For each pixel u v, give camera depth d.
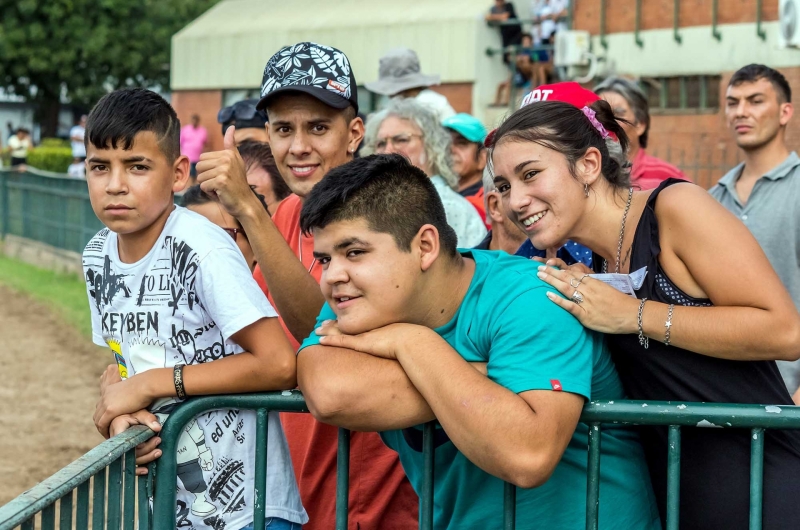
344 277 2.15
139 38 29.94
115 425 2.28
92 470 1.98
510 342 2.12
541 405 2.03
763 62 8.98
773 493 2.15
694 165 9.13
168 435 2.31
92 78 30.06
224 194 2.59
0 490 5.59
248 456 2.42
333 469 3.03
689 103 9.61
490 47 13.36
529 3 14.73
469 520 2.31
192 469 2.37
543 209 2.23
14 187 15.80
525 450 1.99
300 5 15.58
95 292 2.48
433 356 2.11
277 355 2.29
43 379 8.46
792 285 4.09
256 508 2.34
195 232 2.34
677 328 2.10
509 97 12.91
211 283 2.28
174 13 30.14
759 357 2.09
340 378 2.15
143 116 2.28
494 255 2.36
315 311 2.73
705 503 2.21
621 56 9.95
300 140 3.13
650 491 2.37
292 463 2.81
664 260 2.20
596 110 2.53
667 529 2.12
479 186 5.20
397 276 2.15
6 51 28.42
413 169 2.21
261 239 2.63
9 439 6.67
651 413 2.08
